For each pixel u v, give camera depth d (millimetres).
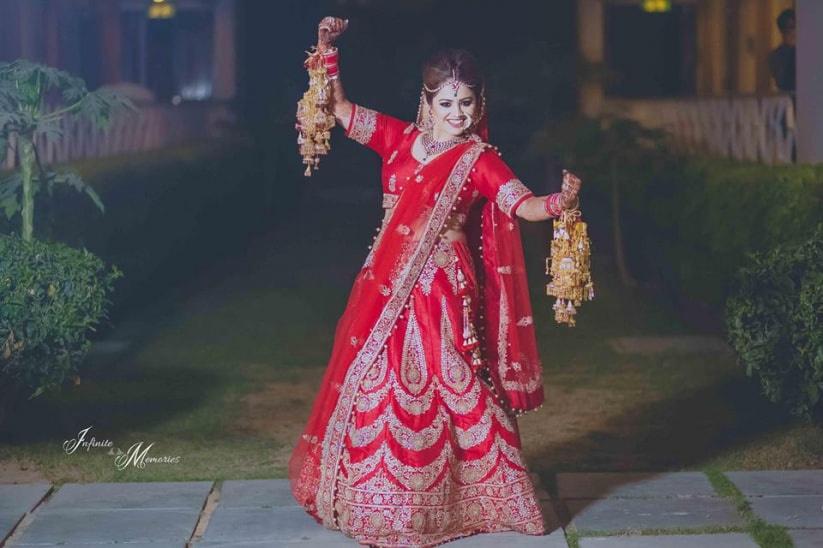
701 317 11500
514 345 5461
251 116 22172
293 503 5980
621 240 14266
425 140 5414
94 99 8289
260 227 20422
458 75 5320
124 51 25219
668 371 9508
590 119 14828
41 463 6922
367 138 5484
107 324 11328
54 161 11781
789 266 7148
